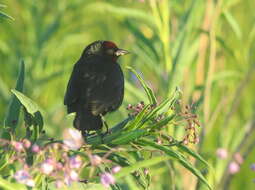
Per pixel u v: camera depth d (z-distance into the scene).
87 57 8.83
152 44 11.11
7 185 5.93
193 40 11.02
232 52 11.58
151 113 6.62
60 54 13.54
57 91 13.60
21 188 6.02
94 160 5.71
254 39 13.48
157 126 6.55
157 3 11.18
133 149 6.41
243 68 11.83
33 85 12.95
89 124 7.58
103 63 8.27
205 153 10.31
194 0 10.89
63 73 13.01
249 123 11.76
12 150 6.30
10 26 13.63
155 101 6.75
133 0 13.48
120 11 11.12
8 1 13.66
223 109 12.24
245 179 12.58
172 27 11.53
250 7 14.45
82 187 6.53
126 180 9.62
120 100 8.30
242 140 11.05
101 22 14.45
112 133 6.94
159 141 6.57
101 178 5.60
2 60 13.39
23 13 13.55
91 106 7.74
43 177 6.12
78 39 13.70
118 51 9.27
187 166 6.24
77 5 12.83
